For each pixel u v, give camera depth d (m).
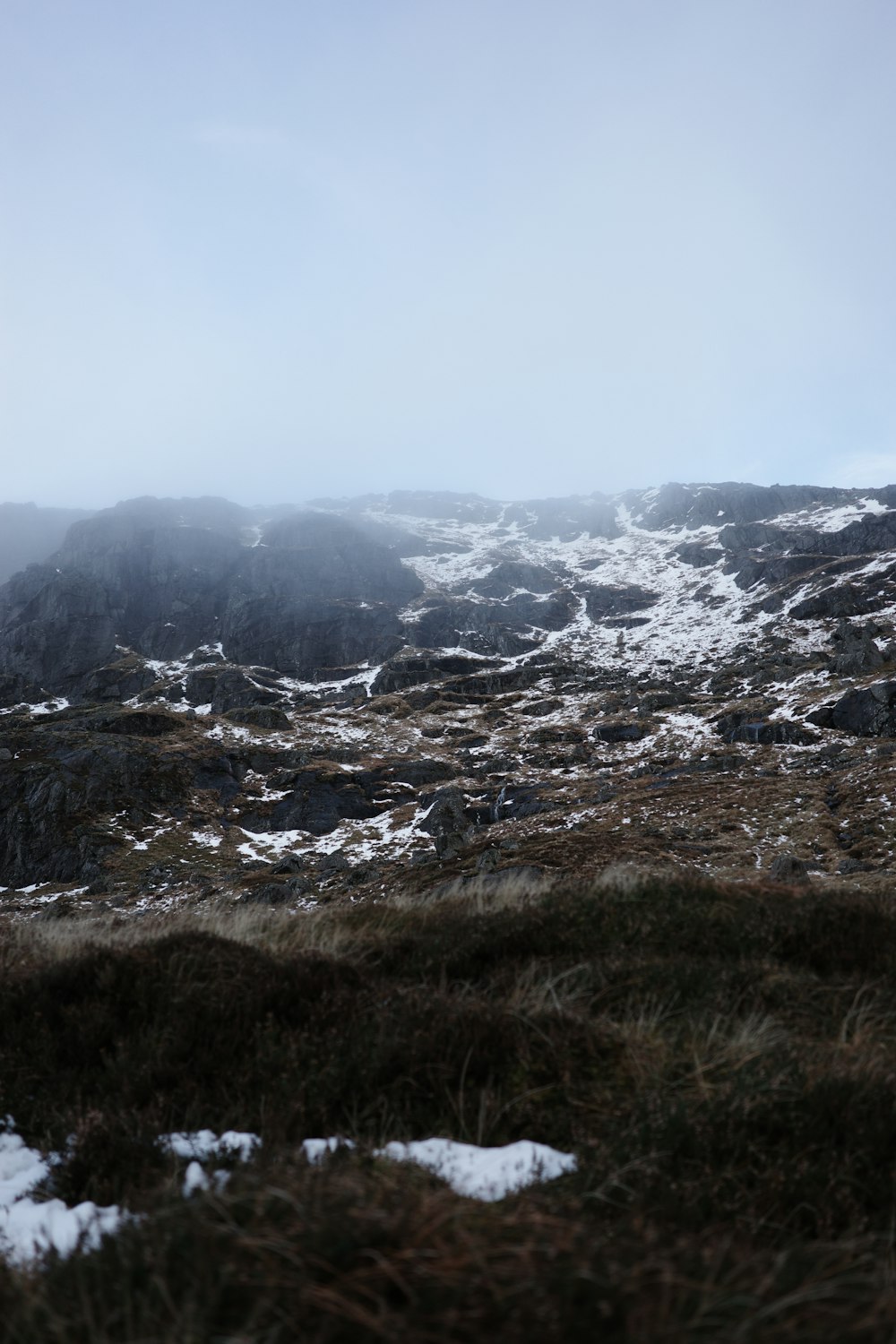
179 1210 2.42
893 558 122.44
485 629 149.38
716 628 126.25
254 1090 3.88
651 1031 4.33
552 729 81.62
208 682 124.25
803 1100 3.41
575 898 7.50
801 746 59.12
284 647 153.25
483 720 94.56
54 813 62.88
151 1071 4.11
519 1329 1.81
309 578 186.12
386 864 46.06
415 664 125.62
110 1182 3.20
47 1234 2.81
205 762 71.88
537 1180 2.87
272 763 74.62
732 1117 3.27
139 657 158.00
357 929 7.87
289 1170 2.71
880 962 5.52
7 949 6.90
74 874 57.47
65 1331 2.00
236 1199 2.39
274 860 55.22
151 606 182.75
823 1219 2.65
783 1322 1.91
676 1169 2.96
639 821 42.38
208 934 6.41
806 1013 4.71
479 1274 1.96
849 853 31.11
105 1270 2.22
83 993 5.20
